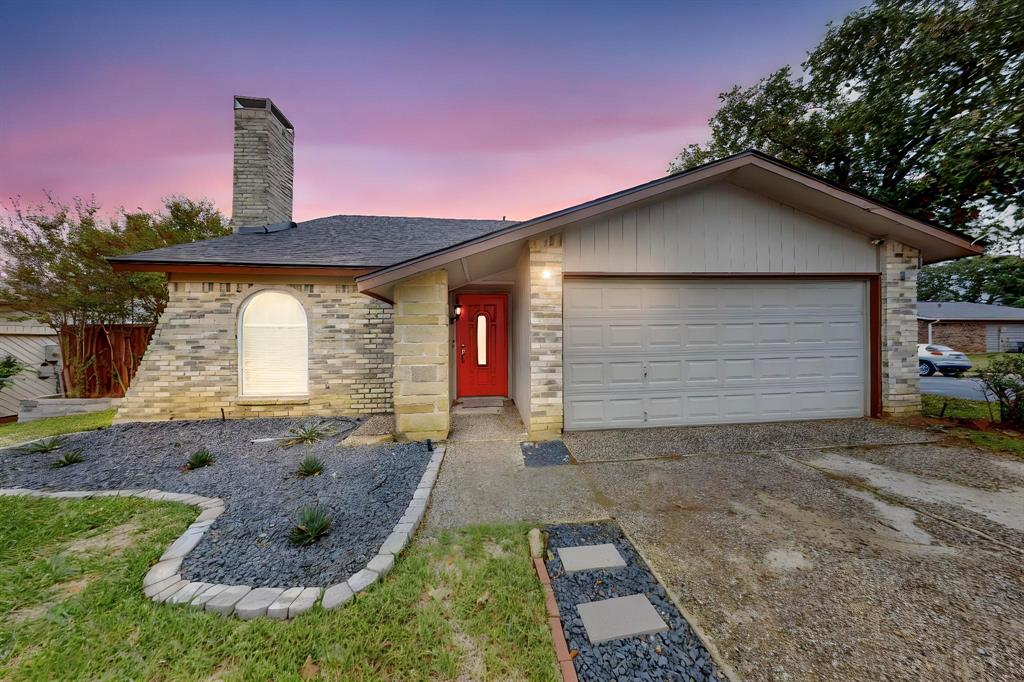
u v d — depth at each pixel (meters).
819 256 5.89
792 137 9.25
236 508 3.25
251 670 1.70
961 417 5.97
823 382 6.09
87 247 8.25
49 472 4.23
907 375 6.04
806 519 3.05
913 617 1.99
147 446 5.14
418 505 3.25
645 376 5.77
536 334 5.32
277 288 6.83
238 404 6.75
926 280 30.00
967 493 3.47
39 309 8.07
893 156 7.98
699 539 2.78
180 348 6.63
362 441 5.16
